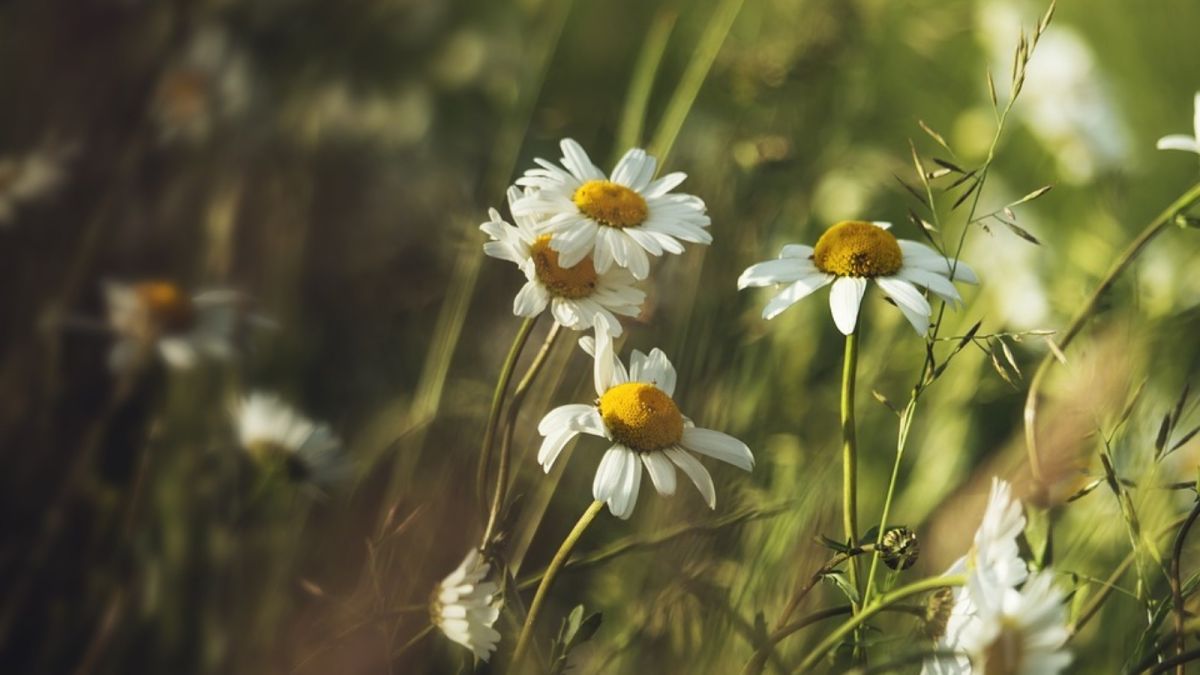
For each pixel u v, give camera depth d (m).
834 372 1.15
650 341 1.13
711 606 0.99
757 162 1.20
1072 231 1.26
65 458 1.06
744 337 1.14
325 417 1.12
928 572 1.03
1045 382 1.10
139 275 1.12
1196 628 0.94
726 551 1.04
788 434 1.10
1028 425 0.97
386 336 1.17
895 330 1.17
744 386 1.12
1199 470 0.95
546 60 1.22
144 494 1.03
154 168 1.16
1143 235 0.98
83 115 1.16
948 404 1.14
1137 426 1.03
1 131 1.15
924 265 0.95
